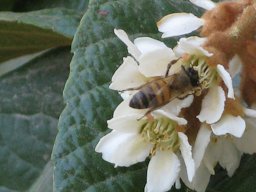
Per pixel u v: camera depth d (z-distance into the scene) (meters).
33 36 0.17
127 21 0.14
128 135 0.13
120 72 0.12
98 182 0.13
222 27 0.13
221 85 0.12
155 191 0.12
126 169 0.13
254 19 0.13
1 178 0.17
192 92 0.12
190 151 0.12
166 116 0.12
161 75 0.12
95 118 0.13
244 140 0.13
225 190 0.14
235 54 0.13
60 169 0.13
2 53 0.19
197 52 0.12
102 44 0.14
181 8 0.15
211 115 0.12
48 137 0.18
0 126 0.18
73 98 0.13
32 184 0.17
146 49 0.12
